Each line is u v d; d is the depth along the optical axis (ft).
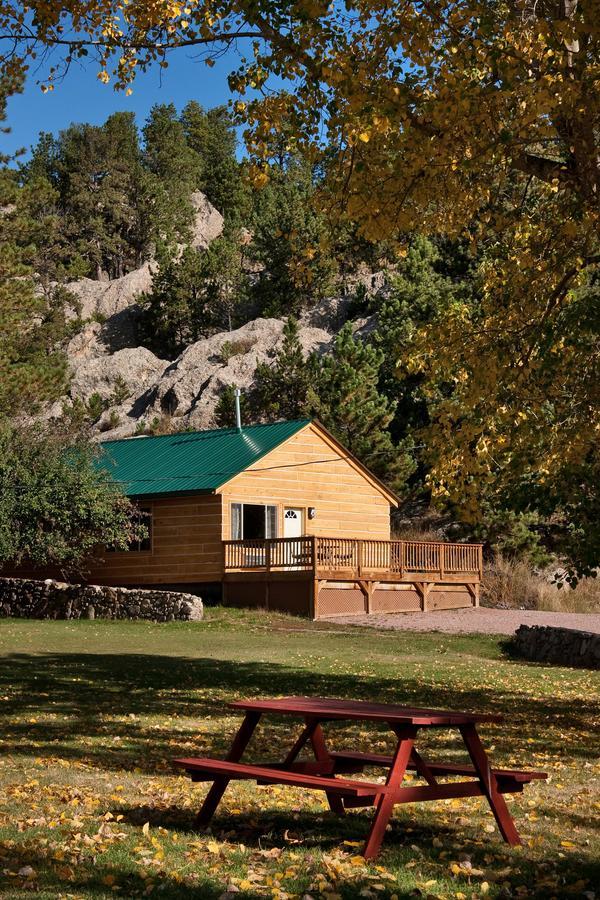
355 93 31.99
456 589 109.09
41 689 47.32
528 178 43.70
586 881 17.01
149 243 352.08
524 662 68.59
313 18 32.07
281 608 97.14
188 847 18.70
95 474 101.30
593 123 35.06
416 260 159.02
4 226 113.80
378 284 226.17
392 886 16.47
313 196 39.37
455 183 37.81
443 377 42.42
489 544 119.55
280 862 17.87
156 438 124.47
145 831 19.60
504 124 33.94
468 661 65.46
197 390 206.18
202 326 264.31
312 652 67.87
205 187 397.19
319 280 242.37
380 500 118.01
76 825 19.85
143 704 42.78
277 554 99.55
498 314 43.27
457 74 32.32
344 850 18.93
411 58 33.09
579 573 41.19
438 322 43.04
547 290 42.19
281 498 108.37
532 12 34.53
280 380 158.51
